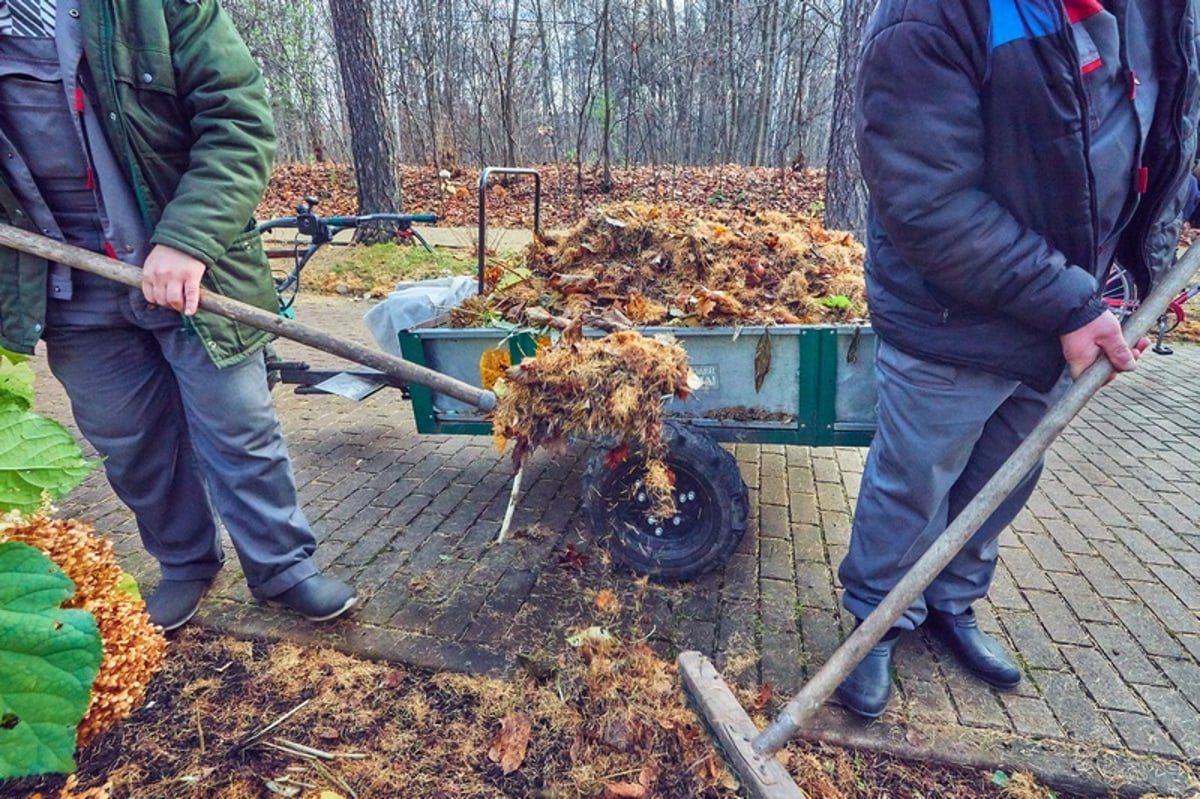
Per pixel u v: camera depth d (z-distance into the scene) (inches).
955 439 67.7
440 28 599.2
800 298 105.3
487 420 99.9
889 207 59.6
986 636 84.0
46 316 73.8
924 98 56.2
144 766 70.6
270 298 83.0
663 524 96.5
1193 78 58.2
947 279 60.0
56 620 34.2
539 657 84.4
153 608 88.5
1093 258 59.6
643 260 114.2
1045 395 69.6
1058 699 78.5
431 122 558.3
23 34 64.1
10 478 37.8
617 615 92.8
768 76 605.6
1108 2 55.9
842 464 140.4
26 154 67.6
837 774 69.5
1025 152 56.5
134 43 66.3
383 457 146.1
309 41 633.0
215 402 78.5
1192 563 105.9
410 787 68.6
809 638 88.7
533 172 127.0
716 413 94.0
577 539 112.5
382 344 126.5
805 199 459.2
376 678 82.4
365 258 337.1
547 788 68.1
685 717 73.8
